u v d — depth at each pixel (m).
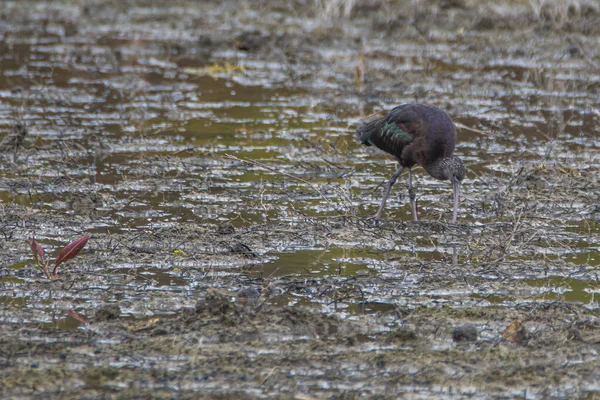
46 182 14.12
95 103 19.14
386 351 8.47
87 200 13.25
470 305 9.75
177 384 7.73
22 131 16.05
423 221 12.63
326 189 14.11
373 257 11.30
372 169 15.37
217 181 14.50
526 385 7.84
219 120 18.16
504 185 14.25
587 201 13.52
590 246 11.74
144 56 23.77
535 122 18.14
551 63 23.03
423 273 10.67
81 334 8.74
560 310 9.53
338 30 26.47
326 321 9.12
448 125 12.75
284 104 19.56
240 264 10.95
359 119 18.28
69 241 11.52
